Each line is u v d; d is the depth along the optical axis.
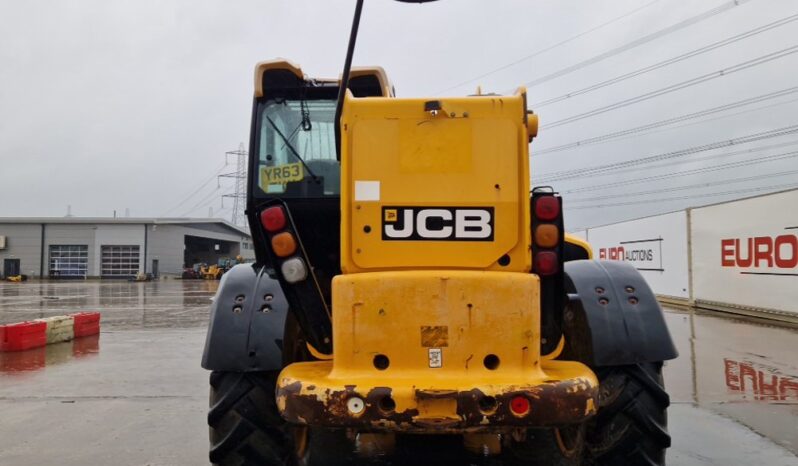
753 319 12.91
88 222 48.25
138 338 11.80
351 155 2.60
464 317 2.44
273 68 3.60
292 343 3.20
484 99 2.60
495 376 2.41
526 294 2.45
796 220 11.71
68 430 5.26
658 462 3.05
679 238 16.36
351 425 2.32
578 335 3.27
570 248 4.13
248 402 3.08
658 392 3.07
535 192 2.68
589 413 2.35
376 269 2.57
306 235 3.66
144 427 5.34
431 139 2.59
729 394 6.25
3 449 4.74
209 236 57.25
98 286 36.25
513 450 3.88
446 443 3.96
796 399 6.04
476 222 2.57
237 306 3.19
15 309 19.09
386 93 3.74
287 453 3.08
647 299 3.21
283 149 3.67
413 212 2.57
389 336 2.45
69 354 9.74
